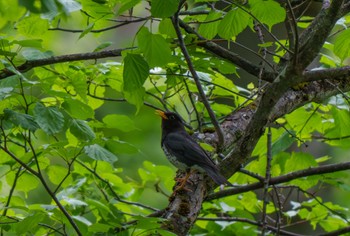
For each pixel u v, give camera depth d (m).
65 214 8.34
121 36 23.77
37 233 10.60
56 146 8.58
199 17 10.10
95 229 8.25
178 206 8.59
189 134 11.14
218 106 11.45
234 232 11.39
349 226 11.19
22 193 18.62
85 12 9.82
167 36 9.16
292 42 8.80
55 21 10.59
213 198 11.17
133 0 7.07
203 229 11.49
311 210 12.50
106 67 10.05
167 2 6.96
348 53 8.77
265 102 8.27
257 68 10.00
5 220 8.98
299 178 11.16
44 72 10.11
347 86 10.13
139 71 7.83
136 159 20.36
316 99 9.94
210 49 9.87
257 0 7.94
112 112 20.03
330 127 11.57
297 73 7.96
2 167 14.88
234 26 8.32
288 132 10.50
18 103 9.04
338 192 17.22
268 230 12.17
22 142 10.23
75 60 9.84
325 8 9.31
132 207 11.93
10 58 9.53
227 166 9.05
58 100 9.89
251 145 8.74
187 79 10.91
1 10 5.74
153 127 20.61
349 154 18.61
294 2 10.87
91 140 8.57
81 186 11.06
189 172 9.34
